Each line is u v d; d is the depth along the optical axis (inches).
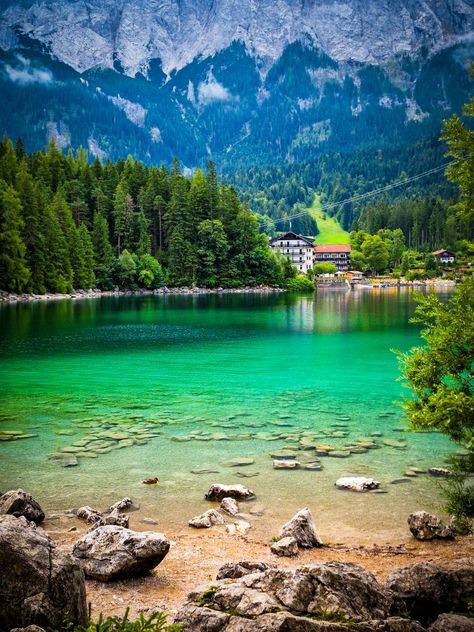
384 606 283.0
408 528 477.1
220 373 1273.4
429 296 426.3
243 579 285.7
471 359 398.3
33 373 1269.7
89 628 233.1
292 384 1148.5
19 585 245.9
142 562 357.1
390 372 1286.9
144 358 1489.9
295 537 439.2
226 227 6259.8
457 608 304.5
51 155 6565.0
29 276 4153.5
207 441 737.0
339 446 715.4
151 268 5634.8
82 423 830.5
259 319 2699.3
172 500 537.0
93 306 3545.8
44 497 540.7
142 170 6761.8
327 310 3304.6
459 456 672.4
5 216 3914.9
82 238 5036.9
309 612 260.4
